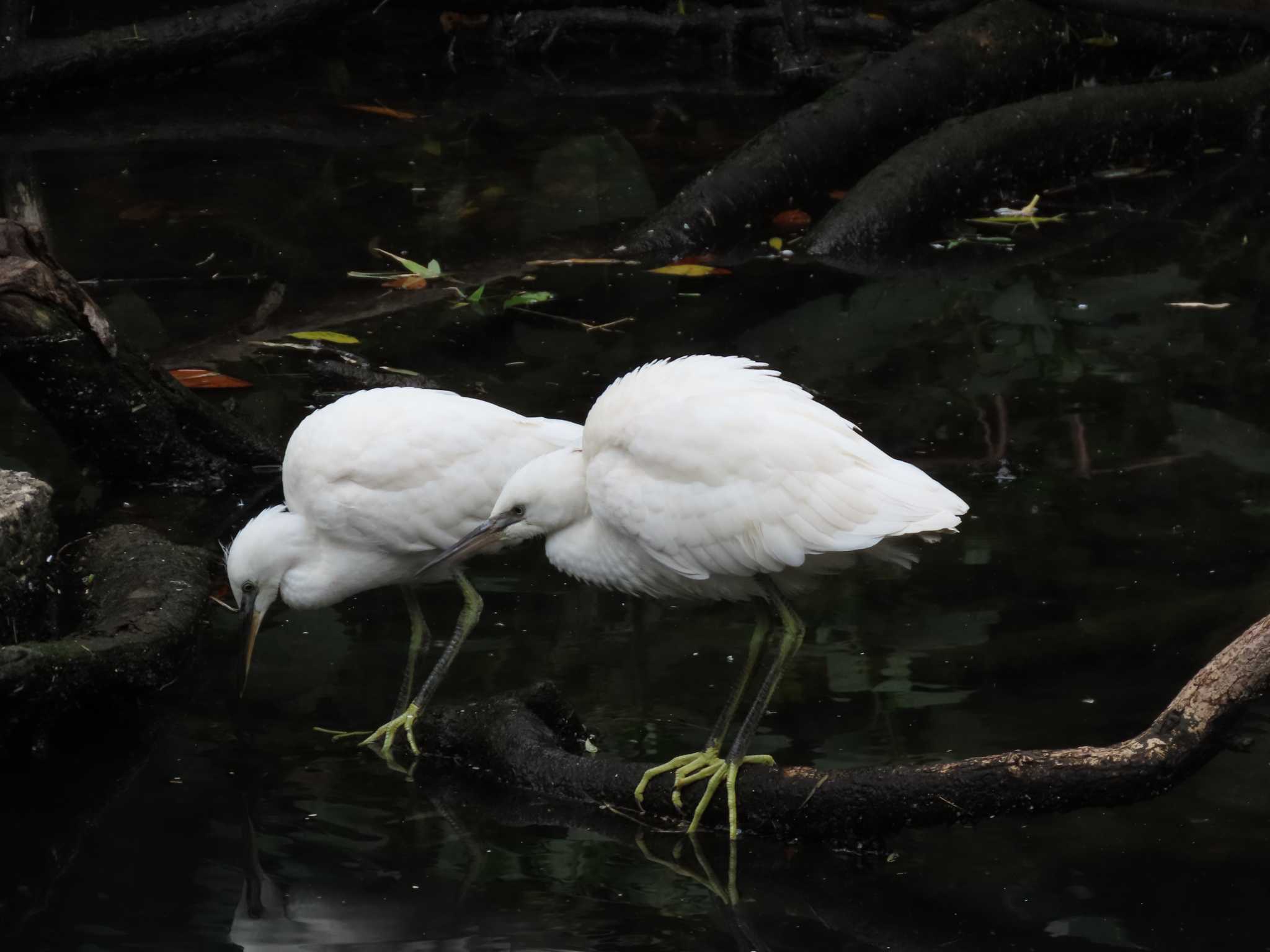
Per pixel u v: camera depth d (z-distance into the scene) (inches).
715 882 273.0
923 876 273.7
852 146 729.0
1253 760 307.1
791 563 299.0
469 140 796.6
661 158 767.7
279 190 713.0
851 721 320.8
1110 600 368.8
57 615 368.2
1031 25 803.4
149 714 335.6
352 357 520.1
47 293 425.4
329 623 382.3
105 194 700.0
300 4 887.1
